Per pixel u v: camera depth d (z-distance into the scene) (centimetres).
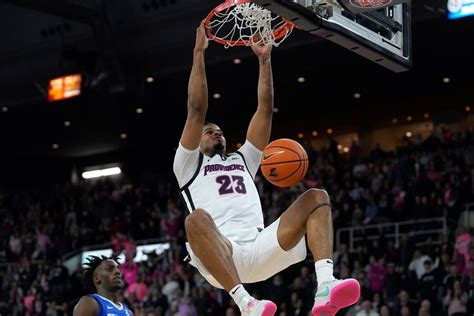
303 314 1472
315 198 540
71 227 2402
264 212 2017
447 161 1967
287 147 569
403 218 1806
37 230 2362
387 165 2080
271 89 610
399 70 657
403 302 1392
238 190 572
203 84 565
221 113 2544
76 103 2377
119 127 2702
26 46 2241
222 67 2122
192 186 574
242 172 585
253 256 546
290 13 560
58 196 2781
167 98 2362
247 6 631
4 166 3147
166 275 1817
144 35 2045
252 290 1595
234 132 2714
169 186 2509
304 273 1565
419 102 2464
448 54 2055
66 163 3133
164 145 2927
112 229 2278
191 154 569
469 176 1798
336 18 591
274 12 559
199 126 562
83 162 3116
